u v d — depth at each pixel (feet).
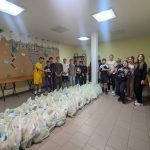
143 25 14.69
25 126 6.06
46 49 21.45
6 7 9.82
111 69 16.14
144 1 9.29
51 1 9.02
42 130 6.68
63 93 11.23
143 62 11.57
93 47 16.94
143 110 10.64
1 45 14.92
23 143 5.85
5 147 5.12
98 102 12.69
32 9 10.17
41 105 8.57
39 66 17.16
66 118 9.20
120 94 12.94
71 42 24.47
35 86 17.08
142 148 6.18
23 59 17.54
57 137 6.98
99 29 15.87
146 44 21.07
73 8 10.13
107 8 10.29
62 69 18.40
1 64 14.84
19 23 13.32
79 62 19.48
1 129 5.53
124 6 9.99
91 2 9.27
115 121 8.80
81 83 18.97
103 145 6.38
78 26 14.57
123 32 17.85
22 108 8.00
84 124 8.38
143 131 7.62
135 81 11.93
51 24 13.74
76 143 6.51
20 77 16.67
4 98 14.15
